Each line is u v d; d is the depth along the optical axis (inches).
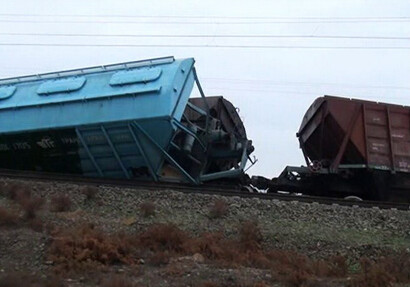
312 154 1032.2
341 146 935.7
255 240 592.7
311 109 997.8
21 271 472.7
